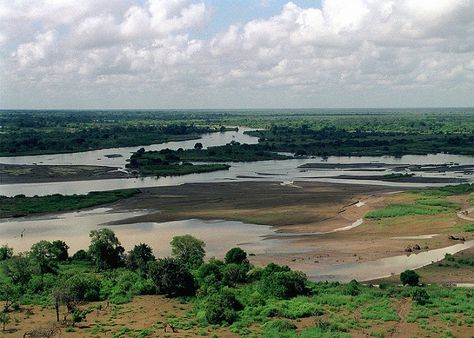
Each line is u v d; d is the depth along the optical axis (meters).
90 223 106.81
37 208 118.94
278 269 67.31
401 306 57.25
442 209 110.75
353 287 64.00
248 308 56.91
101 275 72.56
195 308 58.09
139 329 50.94
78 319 54.12
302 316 54.53
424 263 78.19
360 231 97.38
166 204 124.50
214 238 93.94
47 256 77.44
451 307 55.53
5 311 57.31
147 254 76.69
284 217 109.50
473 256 79.88
